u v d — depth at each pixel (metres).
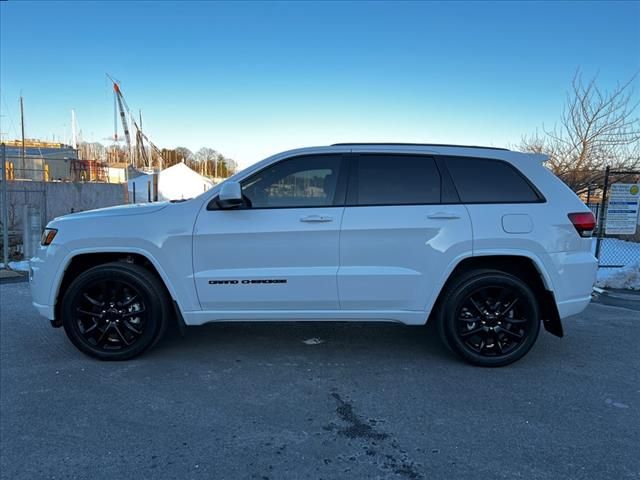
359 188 4.02
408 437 2.96
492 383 3.78
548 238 3.95
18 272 8.84
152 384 3.73
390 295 3.98
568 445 2.87
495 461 2.70
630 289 7.68
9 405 3.37
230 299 4.02
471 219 3.94
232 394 3.57
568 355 4.45
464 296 3.98
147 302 4.07
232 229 3.95
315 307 4.04
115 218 4.07
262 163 4.05
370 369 4.06
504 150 4.17
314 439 2.93
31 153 43.56
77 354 4.37
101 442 2.89
